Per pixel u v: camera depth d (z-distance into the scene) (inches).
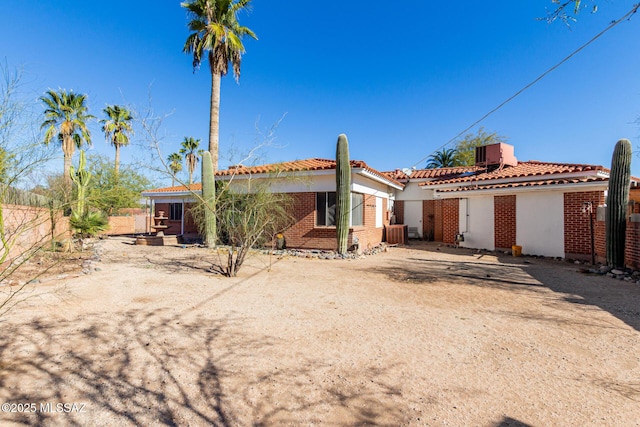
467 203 577.9
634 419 100.7
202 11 651.5
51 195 325.4
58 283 287.4
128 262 419.2
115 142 1123.9
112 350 148.9
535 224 485.1
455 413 104.1
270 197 404.5
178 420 100.3
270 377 126.4
